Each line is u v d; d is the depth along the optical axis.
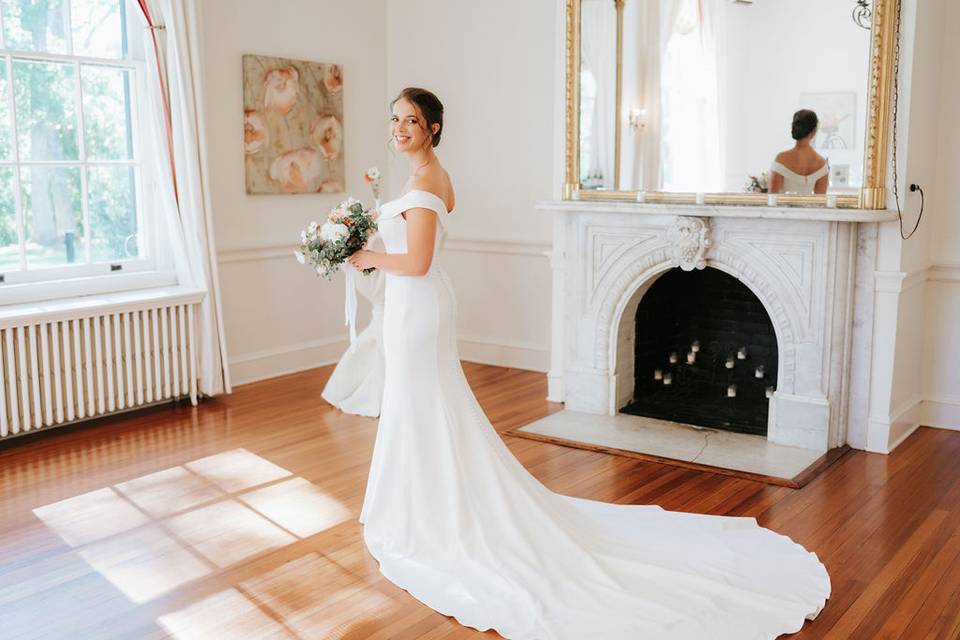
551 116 6.19
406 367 3.36
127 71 5.37
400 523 3.40
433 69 6.74
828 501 4.03
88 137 5.23
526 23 6.21
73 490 4.15
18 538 3.62
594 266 5.31
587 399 5.45
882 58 4.34
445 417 3.35
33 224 5.03
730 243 4.83
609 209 5.05
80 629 2.91
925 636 2.86
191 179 5.39
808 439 4.75
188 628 2.92
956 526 3.74
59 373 4.88
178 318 5.45
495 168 6.54
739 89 4.74
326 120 6.52
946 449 4.78
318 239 3.43
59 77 5.05
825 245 4.56
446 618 2.97
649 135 5.06
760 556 3.37
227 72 5.86
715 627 2.84
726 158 4.82
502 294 6.66
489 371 6.58
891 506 3.96
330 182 6.61
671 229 4.92
